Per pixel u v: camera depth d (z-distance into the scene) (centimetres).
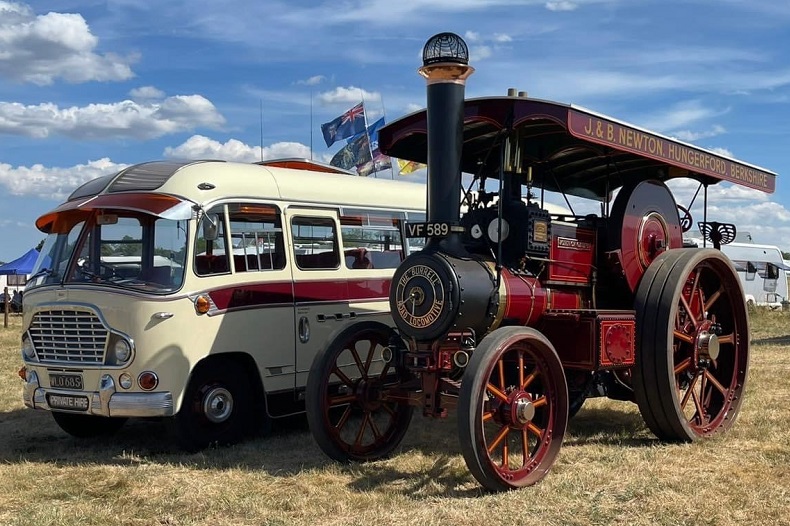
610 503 442
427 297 495
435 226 504
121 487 504
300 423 722
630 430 650
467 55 511
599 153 641
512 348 481
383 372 547
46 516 442
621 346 558
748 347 650
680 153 601
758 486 471
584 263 601
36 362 629
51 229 679
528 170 584
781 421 657
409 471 527
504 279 526
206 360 623
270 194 678
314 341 693
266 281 658
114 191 635
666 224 648
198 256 614
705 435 600
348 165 1338
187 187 623
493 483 461
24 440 670
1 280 2634
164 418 641
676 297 569
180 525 431
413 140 619
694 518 418
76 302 605
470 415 445
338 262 723
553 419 508
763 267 2594
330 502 458
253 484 502
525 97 514
